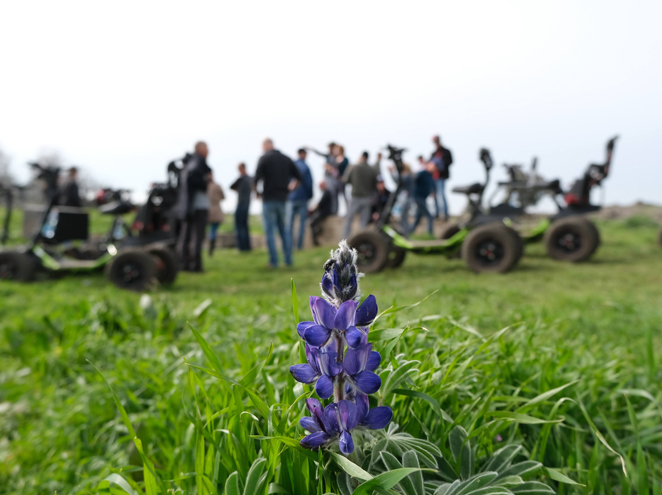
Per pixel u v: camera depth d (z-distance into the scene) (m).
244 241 14.29
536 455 1.85
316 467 1.29
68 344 3.95
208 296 6.80
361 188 11.10
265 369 2.09
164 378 2.78
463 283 6.97
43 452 2.58
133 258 7.94
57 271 9.18
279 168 10.24
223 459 1.45
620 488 1.80
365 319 0.95
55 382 3.50
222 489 1.48
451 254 9.88
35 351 4.06
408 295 6.55
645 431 2.05
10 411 3.11
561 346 2.85
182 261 10.12
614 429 2.16
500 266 8.73
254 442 1.52
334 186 15.66
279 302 5.31
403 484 1.09
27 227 16.23
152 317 4.53
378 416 0.98
